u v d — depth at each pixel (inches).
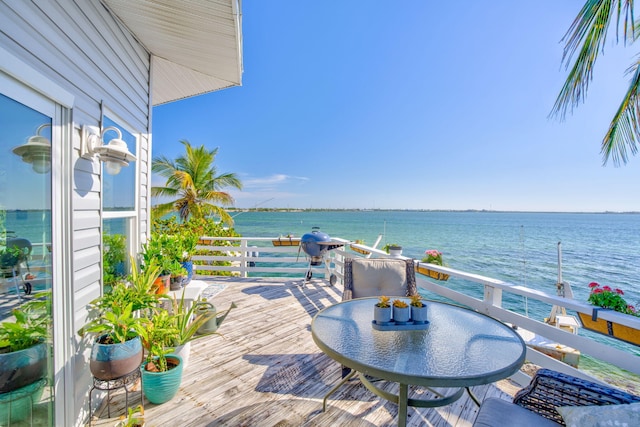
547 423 49.3
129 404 81.5
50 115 63.2
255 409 79.9
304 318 146.1
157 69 139.8
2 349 53.1
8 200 53.1
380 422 75.6
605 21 82.0
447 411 79.7
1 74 49.9
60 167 66.4
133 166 115.0
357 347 61.1
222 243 284.0
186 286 125.9
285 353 111.0
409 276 117.6
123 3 85.2
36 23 57.5
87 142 75.9
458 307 86.4
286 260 225.9
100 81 84.7
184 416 76.7
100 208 84.3
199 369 99.3
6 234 53.1
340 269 206.2
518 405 54.9
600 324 75.9
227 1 75.9
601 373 131.6
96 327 69.4
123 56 101.0
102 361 67.4
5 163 52.2
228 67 129.7
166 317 95.4
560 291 126.9
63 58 66.7
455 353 59.0
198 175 402.9
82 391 73.8
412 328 70.2
